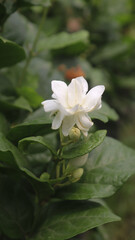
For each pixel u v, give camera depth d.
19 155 0.30
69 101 0.27
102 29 0.79
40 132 0.32
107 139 0.34
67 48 0.54
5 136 0.32
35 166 0.34
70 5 0.76
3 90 0.40
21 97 0.37
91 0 0.79
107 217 0.29
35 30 0.50
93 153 0.33
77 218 0.30
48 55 0.55
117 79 0.80
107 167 0.32
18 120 0.38
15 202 0.34
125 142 0.99
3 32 0.38
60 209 0.32
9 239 0.35
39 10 0.62
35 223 0.32
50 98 0.44
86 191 0.30
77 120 0.27
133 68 0.88
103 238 0.44
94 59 0.76
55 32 0.72
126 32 0.92
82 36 0.45
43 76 0.46
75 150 0.28
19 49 0.33
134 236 0.75
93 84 0.65
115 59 0.81
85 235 0.55
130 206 0.81
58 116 0.27
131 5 0.90
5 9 0.36
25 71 0.43
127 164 0.32
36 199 0.34
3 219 0.33
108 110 0.35
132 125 0.98
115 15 0.79
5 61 0.34
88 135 0.29
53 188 0.31
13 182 0.34
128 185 0.84
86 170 0.32
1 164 0.30
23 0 0.36
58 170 0.30
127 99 0.85
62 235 0.29
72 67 0.57
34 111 0.39
